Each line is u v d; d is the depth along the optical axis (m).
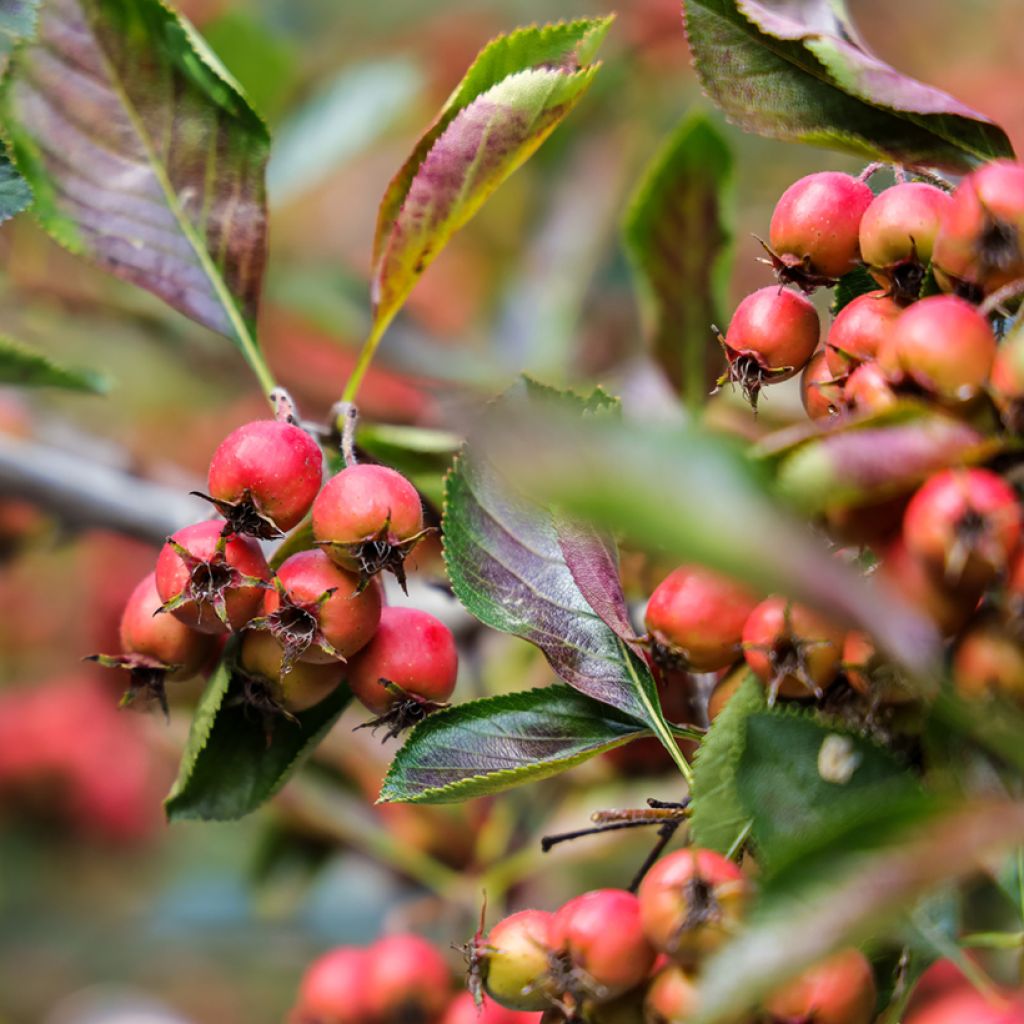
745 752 0.50
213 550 0.54
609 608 0.54
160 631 0.55
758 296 0.54
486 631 0.69
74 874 0.92
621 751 0.67
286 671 0.53
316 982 0.63
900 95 0.54
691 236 0.63
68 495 0.70
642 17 0.97
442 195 0.57
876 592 0.48
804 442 0.49
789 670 0.52
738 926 0.50
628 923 0.51
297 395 0.88
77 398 0.92
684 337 0.64
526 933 0.52
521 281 0.92
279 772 0.56
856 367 0.52
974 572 0.49
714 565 0.46
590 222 0.93
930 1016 0.50
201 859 0.90
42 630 0.96
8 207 0.59
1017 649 0.49
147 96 0.59
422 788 0.54
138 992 0.86
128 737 0.95
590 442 0.46
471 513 0.55
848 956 0.50
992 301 0.50
